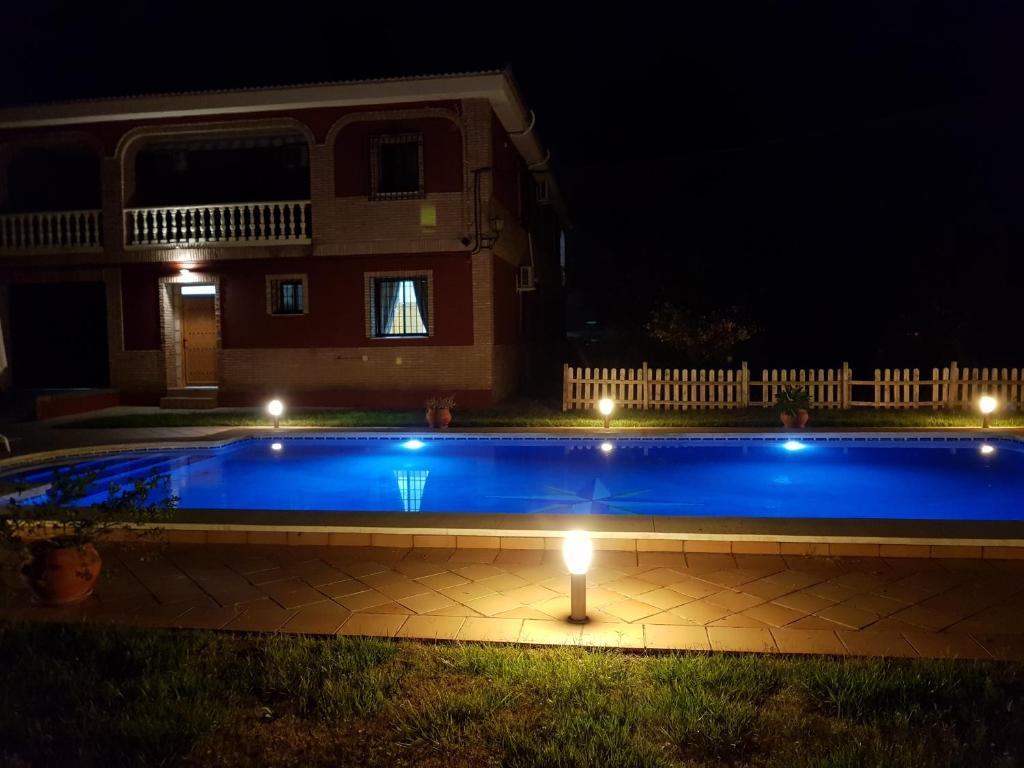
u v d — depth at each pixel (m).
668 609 5.31
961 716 3.77
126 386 20.28
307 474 12.35
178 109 18.58
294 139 20.84
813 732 3.67
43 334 22.00
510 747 3.56
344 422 16.06
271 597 5.68
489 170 18.14
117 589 5.89
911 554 6.43
